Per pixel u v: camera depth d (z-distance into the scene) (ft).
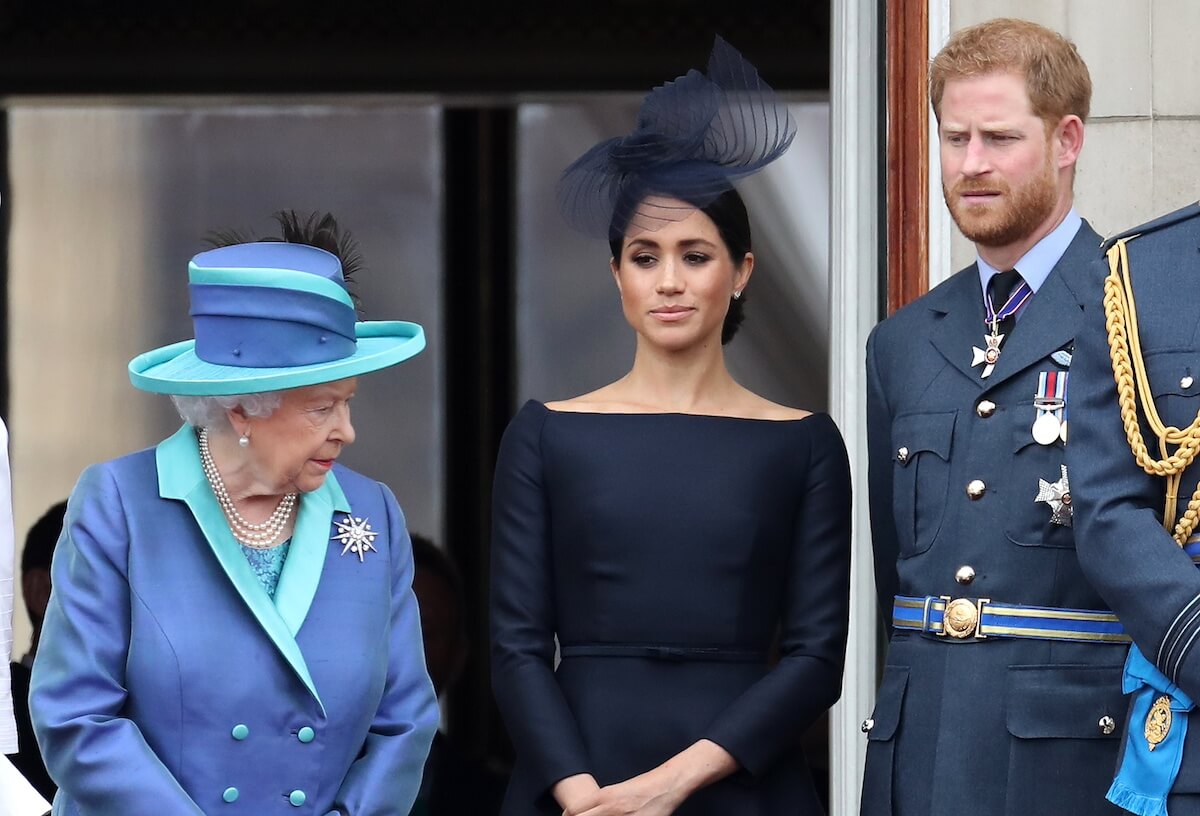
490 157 108.37
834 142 68.44
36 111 109.19
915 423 51.72
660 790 50.96
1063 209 51.72
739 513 53.52
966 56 51.11
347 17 108.58
